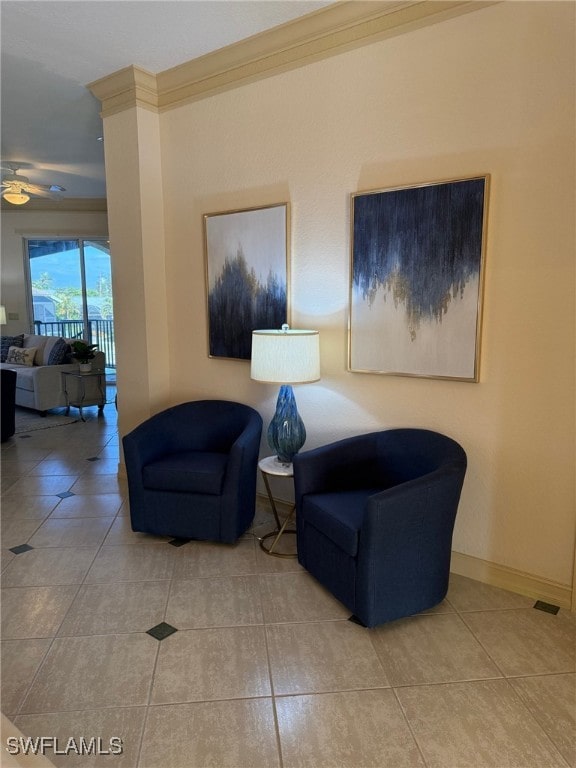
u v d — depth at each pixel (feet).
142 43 9.93
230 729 5.54
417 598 7.29
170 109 11.45
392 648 6.81
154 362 12.17
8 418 16.83
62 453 15.51
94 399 20.85
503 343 7.77
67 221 26.02
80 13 8.88
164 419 10.64
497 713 5.74
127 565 8.92
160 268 12.10
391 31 8.27
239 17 9.02
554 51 6.96
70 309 27.30
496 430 7.98
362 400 9.41
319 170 9.41
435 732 5.49
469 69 7.65
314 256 9.68
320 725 5.59
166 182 11.85
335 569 7.57
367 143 8.78
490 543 8.25
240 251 10.67
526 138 7.28
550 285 7.29
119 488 12.64
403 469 8.43
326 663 6.52
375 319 8.98
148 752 5.25
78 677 6.27
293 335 8.74
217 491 9.23
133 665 6.48
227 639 6.98
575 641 6.94
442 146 8.02
